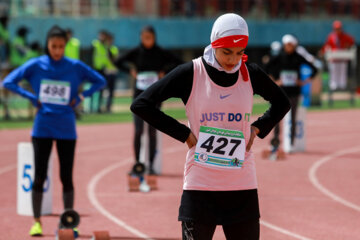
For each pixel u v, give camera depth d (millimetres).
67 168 17328
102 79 17609
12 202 22859
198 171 10445
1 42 50844
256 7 91688
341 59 68875
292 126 35062
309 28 93250
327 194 24188
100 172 29406
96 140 41250
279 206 21969
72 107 17344
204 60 10398
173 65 26641
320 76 69188
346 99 80750
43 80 17109
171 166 31219
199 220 10312
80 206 22016
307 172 29406
